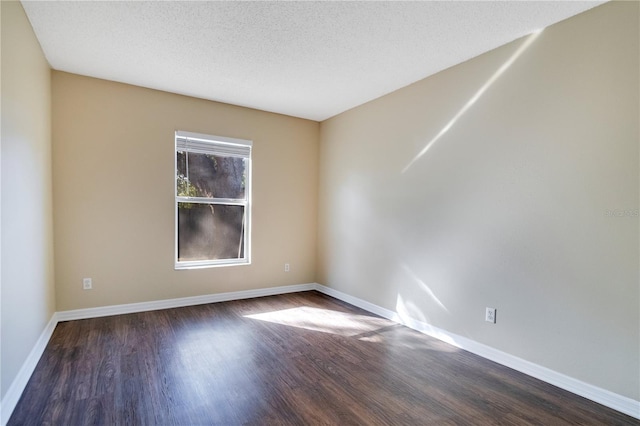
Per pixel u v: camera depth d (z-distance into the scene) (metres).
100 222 3.36
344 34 2.42
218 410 1.90
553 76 2.25
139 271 3.57
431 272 3.10
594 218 2.06
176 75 3.21
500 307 2.55
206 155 4.01
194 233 3.96
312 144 4.71
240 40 2.53
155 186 3.62
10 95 1.91
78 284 3.28
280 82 3.34
